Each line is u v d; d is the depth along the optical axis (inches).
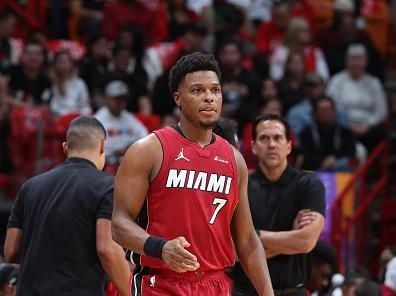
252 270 458.3
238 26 1405.0
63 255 512.1
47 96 1192.2
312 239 556.1
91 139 534.9
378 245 1146.7
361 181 1079.0
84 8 1483.8
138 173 436.8
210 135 449.4
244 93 1205.1
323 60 1368.1
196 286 440.1
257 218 574.9
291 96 1209.4
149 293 440.8
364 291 665.0
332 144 1140.5
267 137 576.1
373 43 1443.2
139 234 425.7
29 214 524.1
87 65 1277.1
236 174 447.8
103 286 523.8
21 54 1277.1
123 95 1086.4
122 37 1269.7
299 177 578.2
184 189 436.1
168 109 1237.7
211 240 439.5
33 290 512.7
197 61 435.5
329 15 1567.4
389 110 1348.4
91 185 519.2
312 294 745.0
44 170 1040.8
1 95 1069.8
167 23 1434.5
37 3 1485.0
